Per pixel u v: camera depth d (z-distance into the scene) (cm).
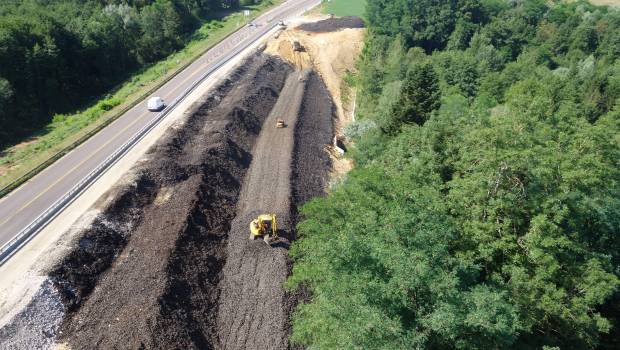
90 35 8038
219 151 5066
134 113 5862
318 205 3244
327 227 3055
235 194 4725
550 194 2789
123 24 8969
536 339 2789
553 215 2791
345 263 2383
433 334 2209
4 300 2847
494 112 4762
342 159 5941
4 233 3553
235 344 3194
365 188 3139
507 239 2683
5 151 5431
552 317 2730
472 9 10119
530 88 5906
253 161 5369
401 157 3666
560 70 8100
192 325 3161
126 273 3328
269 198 4597
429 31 9669
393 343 1962
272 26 10300
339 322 2119
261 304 3434
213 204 4356
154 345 2858
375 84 7450
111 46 8400
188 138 5278
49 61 7175
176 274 3409
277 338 3188
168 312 3091
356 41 9650
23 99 6700
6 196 4069
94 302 3070
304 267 2903
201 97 6262
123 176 4272
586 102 6494
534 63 7975
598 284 2588
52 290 2989
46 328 2812
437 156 3434
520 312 2597
